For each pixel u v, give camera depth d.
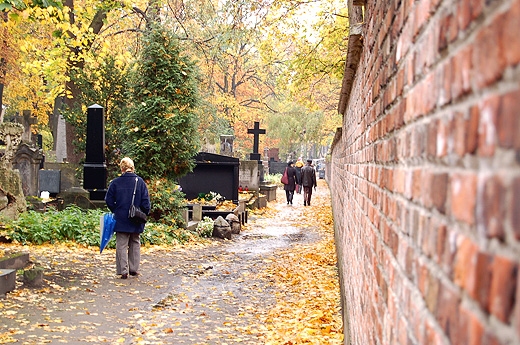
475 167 1.06
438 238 1.35
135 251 9.98
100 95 20.61
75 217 12.85
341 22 18.80
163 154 15.76
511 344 0.82
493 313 0.90
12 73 35.16
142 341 6.09
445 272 1.26
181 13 29.06
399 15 2.25
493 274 0.91
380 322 2.54
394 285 2.10
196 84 16.53
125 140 16.41
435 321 1.33
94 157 16.30
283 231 18.22
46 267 9.78
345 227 7.45
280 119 56.88
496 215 0.91
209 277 10.27
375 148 3.25
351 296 5.10
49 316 6.81
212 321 7.22
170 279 9.91
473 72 1.09
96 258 11.10
